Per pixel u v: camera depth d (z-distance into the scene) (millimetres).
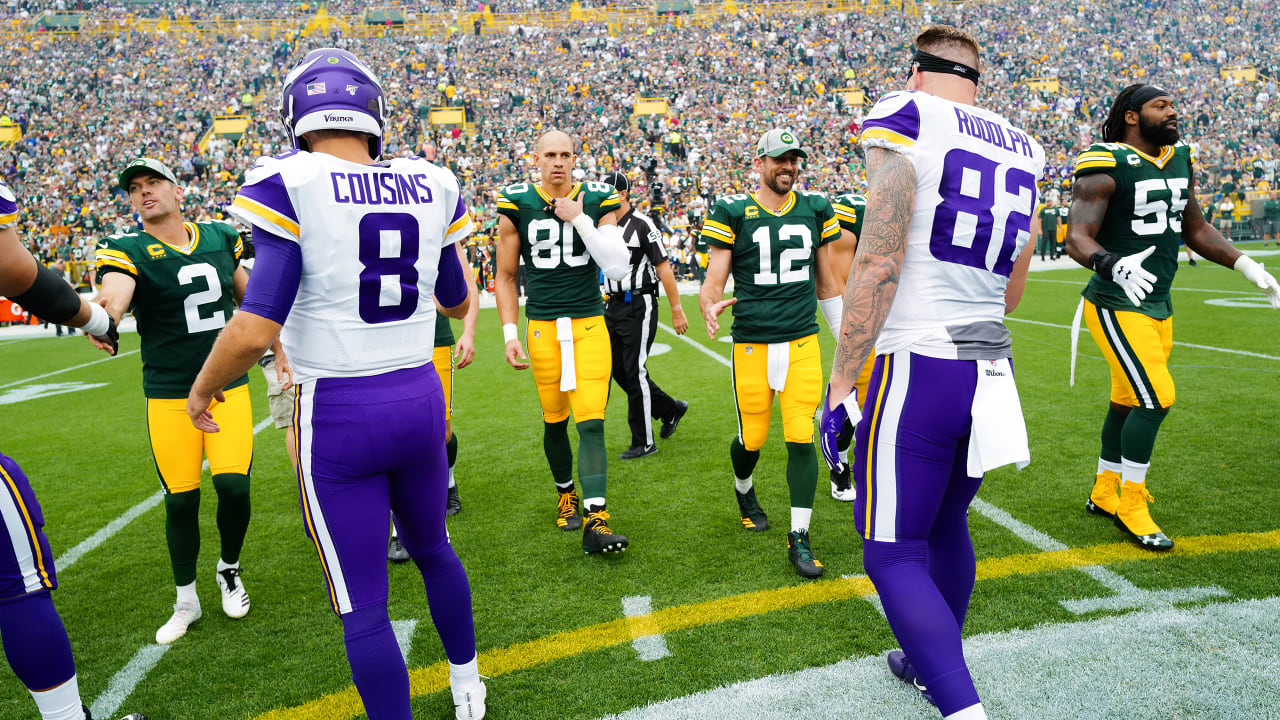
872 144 1823
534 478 4672
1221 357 7051
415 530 2084
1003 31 34656
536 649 2660
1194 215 3369
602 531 3334
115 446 5879
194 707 2430
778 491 4219
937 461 1846
